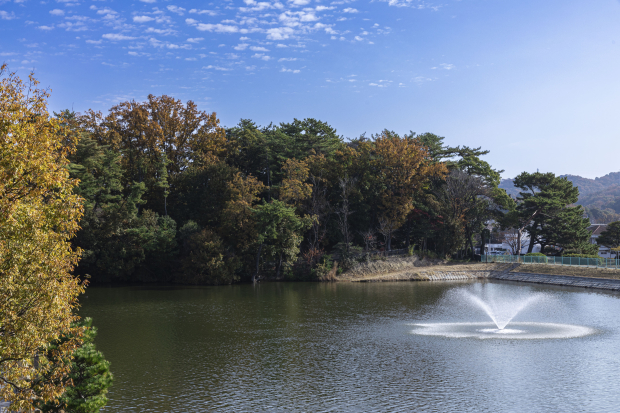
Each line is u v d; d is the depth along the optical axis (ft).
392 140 295.69
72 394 56.49
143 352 108.47
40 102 53.67
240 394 80.69
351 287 230.07
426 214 294.05
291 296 199.93
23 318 47.03
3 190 48.44
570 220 291.38
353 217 291.99
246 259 257.34
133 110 291.79
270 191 283.79
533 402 75.41
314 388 83.35
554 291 207.41
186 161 306.14
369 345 114.11
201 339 121.29
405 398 78.02
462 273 265.54
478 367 94.84
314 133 349.41
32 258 49.11
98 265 242.78
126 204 253.44
